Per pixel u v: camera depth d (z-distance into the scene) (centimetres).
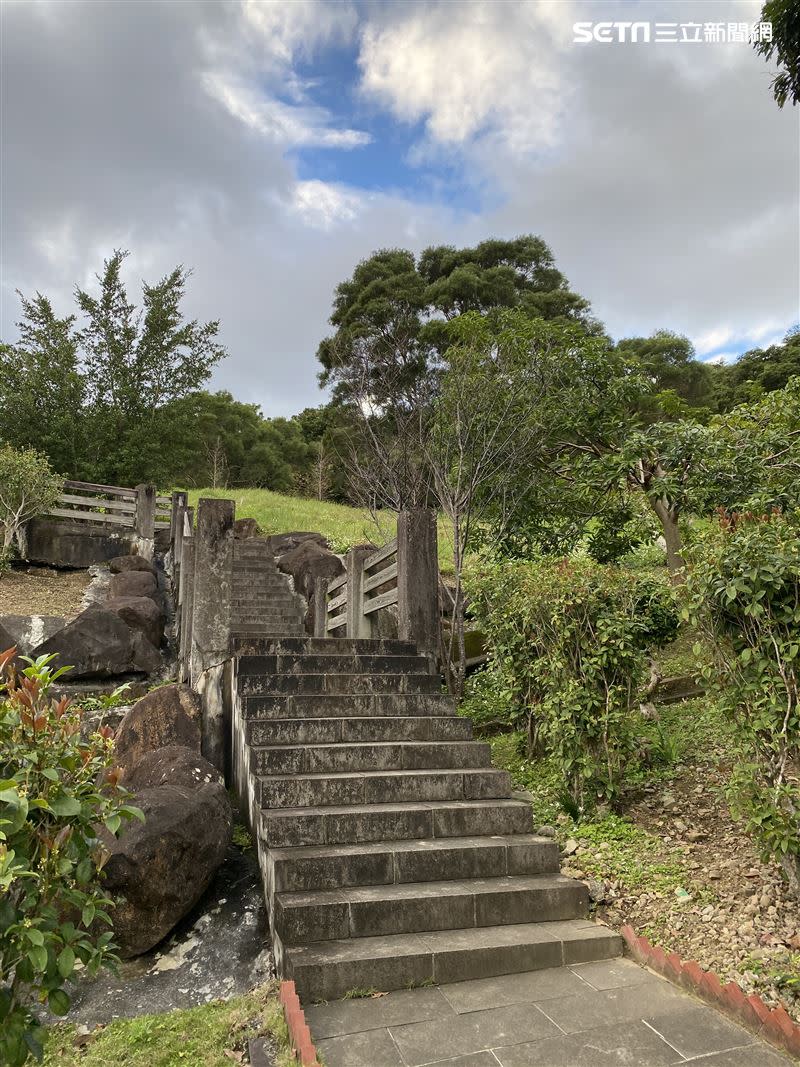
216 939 402
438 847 440
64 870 257
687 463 776
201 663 675
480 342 987
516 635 626
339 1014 332
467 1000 345
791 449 750
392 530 1326
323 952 364
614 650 541
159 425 1733
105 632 840
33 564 1258
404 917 394
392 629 909
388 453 1137
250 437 3500
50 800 261
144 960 386
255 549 1463
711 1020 324
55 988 257
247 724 534
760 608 377
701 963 367
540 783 616
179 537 1223
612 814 532
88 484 1384
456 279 2398
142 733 571
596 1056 297
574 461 946
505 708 795
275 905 395
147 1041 321
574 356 915
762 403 812
